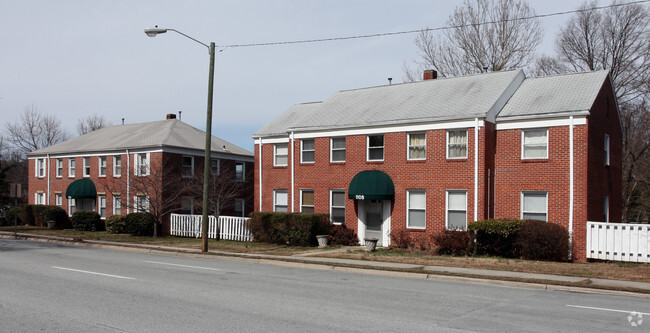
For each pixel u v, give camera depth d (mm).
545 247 18953
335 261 18094
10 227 39875
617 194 24641
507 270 15938
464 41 39719
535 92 23500
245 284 13055
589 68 37500
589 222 19609
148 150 35000
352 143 25609
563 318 9250
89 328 8156
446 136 22766
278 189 28812
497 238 20047
